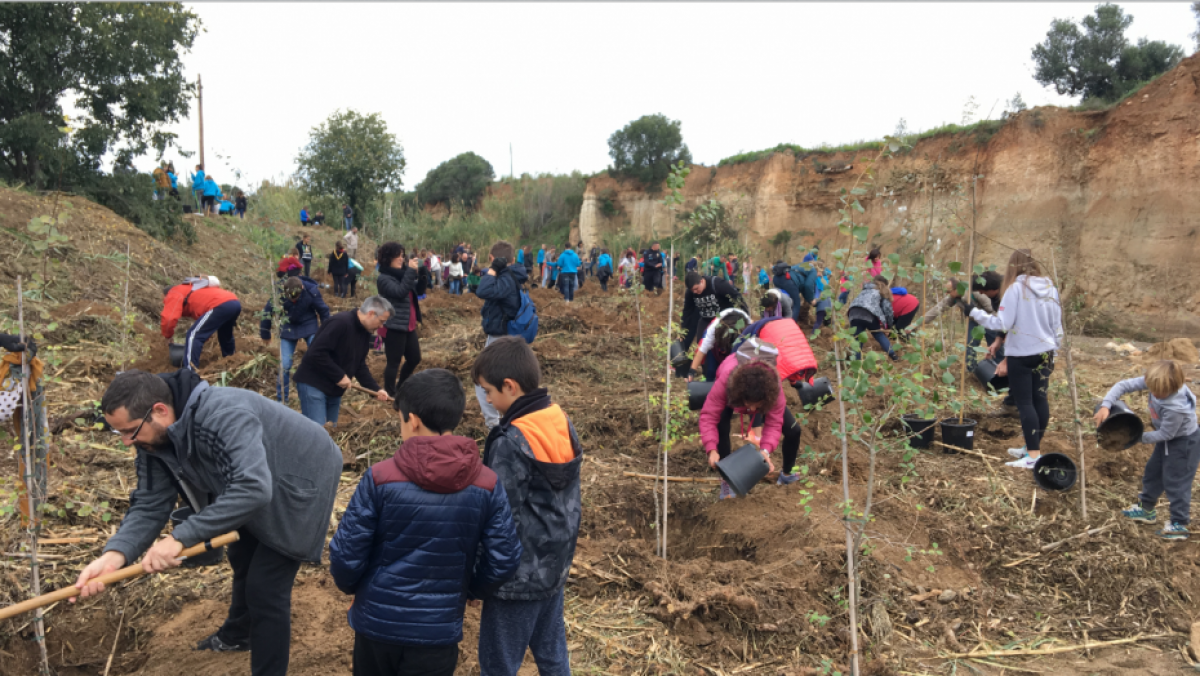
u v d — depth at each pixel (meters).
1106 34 24.11
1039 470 5.08
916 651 3.69
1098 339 14.93
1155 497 4.84
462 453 2.35
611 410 7.15
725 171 36.06
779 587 3.97
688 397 5.36
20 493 3.24
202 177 21.45
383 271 6.89
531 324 6.45
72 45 14.09
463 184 59.50
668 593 3.91
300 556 2.89
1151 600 4.11
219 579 3.98
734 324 5.71
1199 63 18.03
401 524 2.30
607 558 4.28
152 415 2.58
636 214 42.88
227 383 7.66
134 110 15.22
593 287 24.59
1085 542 4.58
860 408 3.25
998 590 4.25
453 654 2.45
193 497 2.84
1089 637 3.86
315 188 33.84
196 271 13.97
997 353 6.96
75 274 10.71
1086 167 19.75
